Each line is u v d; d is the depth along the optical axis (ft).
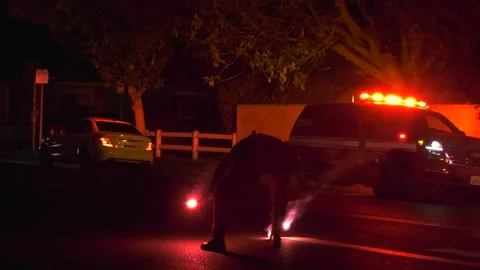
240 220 46.09
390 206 54.90
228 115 103.96
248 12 72.84
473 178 55.93
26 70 151.02
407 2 69.92
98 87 143.84
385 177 59.16
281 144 36.14
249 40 74.79
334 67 92.17
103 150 77.05
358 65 80.43
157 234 40.16
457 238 41.27
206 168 86.17
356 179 60.23
